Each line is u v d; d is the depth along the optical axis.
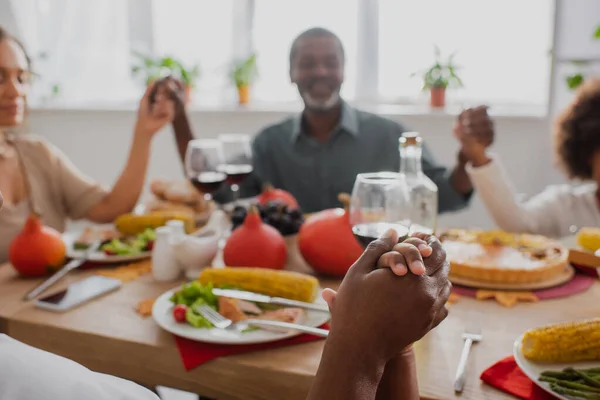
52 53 3.21
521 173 2.61
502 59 2.64
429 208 1.01
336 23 2.85
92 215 1.55
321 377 0.47
